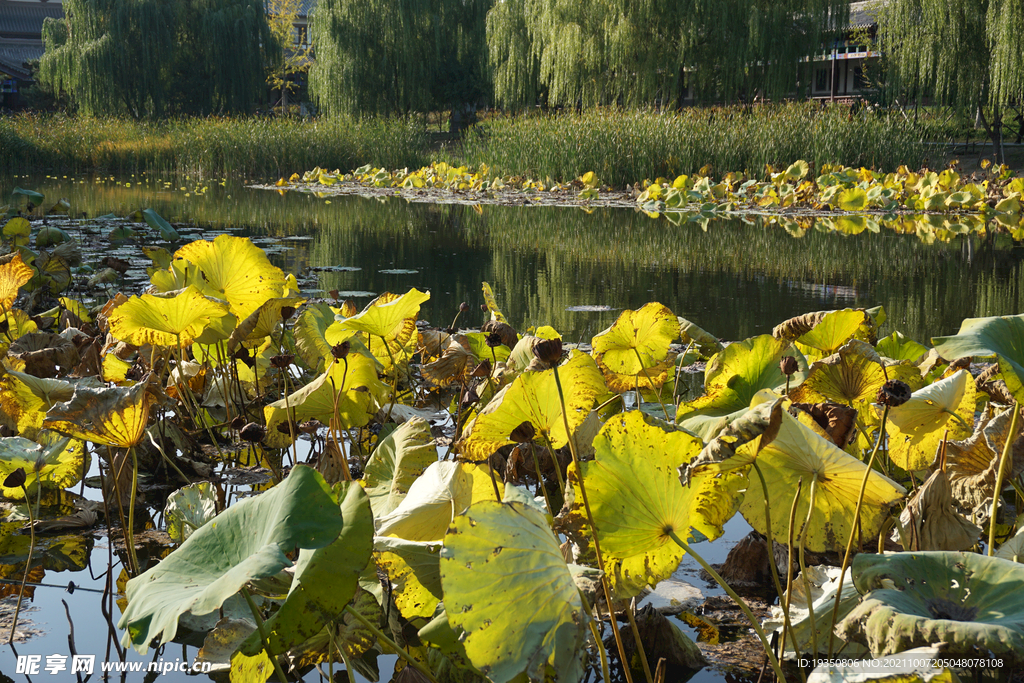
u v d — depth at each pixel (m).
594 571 1.25
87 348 2.66
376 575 1.42
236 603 1.43
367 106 22.94
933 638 0.95
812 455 1.31
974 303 4.78
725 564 1.69
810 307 4.67
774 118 14.33
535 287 5.46
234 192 14.34
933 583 1.07
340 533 1.02
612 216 10.84
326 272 6.05
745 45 18.00
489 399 2.23
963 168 16.20
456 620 1.04
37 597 1.57
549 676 1.12
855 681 0.96
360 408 2.15
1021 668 1.17
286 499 1.04
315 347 2.54
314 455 2.44
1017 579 1.04
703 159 14.20
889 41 16.44
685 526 1.21
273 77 32.75
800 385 1.63
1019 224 9.64
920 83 16.12
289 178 18.05
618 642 1.21
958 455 1.79
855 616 1.05
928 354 2.30
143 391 1.50
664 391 2.70
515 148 15.66
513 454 1.97
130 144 20.20
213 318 2.25
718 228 9.35
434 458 1.70
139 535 1.87
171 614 0.92
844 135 13.73
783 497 1.37
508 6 20.89
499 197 13.80
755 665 1.33
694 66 19.48
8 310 2.94
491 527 1.11
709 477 1.22
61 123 20.91
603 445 1.17
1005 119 21.06
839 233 8.80
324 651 1.31
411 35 23.11
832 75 26.08
